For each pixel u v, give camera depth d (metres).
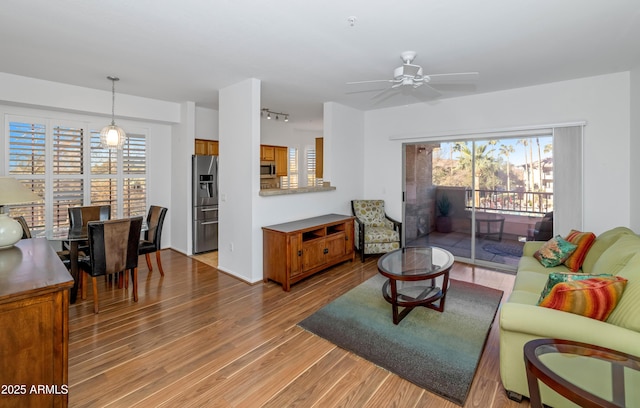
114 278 3.93
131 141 5.09
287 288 3.62
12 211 4.06
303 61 3.23
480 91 4.27
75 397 1.89
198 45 2.85
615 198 3.54
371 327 2.76
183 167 5.22
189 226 5.20
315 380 2.08
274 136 7.27
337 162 5.12
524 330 1.75
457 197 4.83
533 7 2.16
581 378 1.38
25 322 1.42
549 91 3.89
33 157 4.21
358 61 3.22
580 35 2.60
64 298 1.52
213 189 5.39
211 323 2.84
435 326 2.77
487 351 2.41
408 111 5.12
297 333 2.68
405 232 5.38
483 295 3.46
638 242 2.24
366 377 2.11
